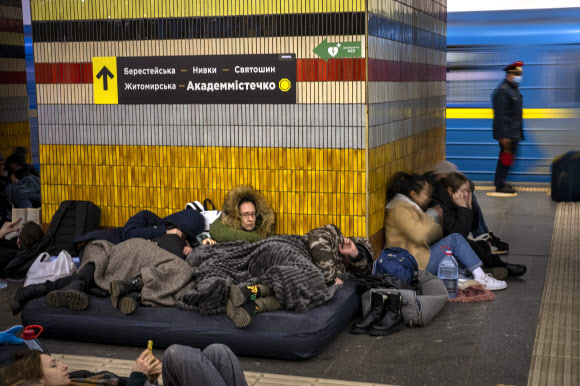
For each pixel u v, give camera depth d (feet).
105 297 16.81
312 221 20.51
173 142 21.61
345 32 19.51
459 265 20.97
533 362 14.79
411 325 17.13
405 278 18.48
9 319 18.48
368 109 19.67
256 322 15.30
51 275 18.38
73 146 22.50
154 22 21.24
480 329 16.99
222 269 17.13
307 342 15.07
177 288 16.43
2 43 31.42
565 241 26.84
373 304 17.22
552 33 36.73
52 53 22.21
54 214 22.25
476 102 38.11
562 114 36.94
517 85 36.58
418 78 25.72
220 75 20.85
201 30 20.84
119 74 21.76
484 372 14.30
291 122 20.36
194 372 10.56
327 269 16.99
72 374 11.63
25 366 9.21
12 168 28.86
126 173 22.17
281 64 20.18
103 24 21.68
